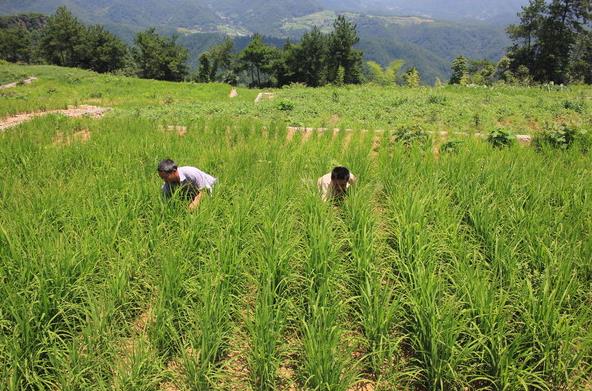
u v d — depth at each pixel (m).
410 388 3.79
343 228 5.50
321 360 3.48
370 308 4.05
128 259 4.70
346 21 81.00
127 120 14.03
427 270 4.35
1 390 3.45
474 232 5.55
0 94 31.88
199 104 21.73
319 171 7.69
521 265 4.64
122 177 7.01
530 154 8.86
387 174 7.40
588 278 4.67
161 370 3.80
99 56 100.06
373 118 17.02
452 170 7.43
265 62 92.94
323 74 84.62
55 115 16.11
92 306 3.89
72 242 4.83
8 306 3.91
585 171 7.32
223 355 4.08
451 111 17.97
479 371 3.73
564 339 3.60
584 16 56.53
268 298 4.15
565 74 60.56
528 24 60.25
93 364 3.67
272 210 5.50
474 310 3.91
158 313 4.00
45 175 7.81
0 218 5.58
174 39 98.19
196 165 7.88
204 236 5.31
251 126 13.11
